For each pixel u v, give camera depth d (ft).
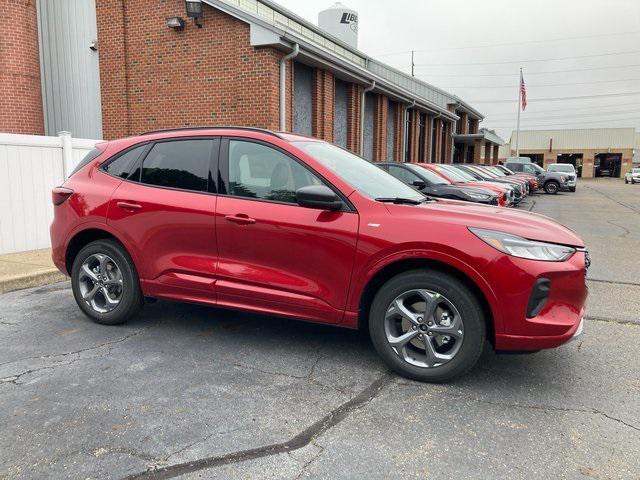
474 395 11.69
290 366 13.17
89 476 8.63
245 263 13.79
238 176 14.17
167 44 43.88
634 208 65.05
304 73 47.91
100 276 15.98
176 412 10.75
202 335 15.40
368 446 9.58
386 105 68.33
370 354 14.05
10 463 8.96
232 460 9.08
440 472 8.82
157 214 14.74
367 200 12.82
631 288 21.94
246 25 40.47
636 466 9.04
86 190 16.10
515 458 9.26
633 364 13.57
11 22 43.14
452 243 11.65
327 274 12.86
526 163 104.37
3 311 17.67
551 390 11.99
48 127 49.85
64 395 11.48
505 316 11.49
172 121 44.50
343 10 85.30
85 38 47.73
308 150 14.14
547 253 11.56
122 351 14.08
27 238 26.30
